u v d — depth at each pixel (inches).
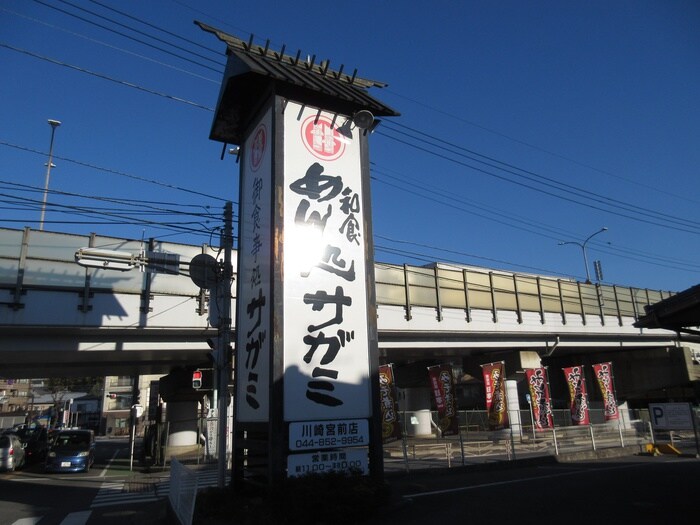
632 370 1600.6
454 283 1109.1
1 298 686.5
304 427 375.9
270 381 376.2
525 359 1300.4
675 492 426.3
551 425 814.5
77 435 1010.7
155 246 800.9
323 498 330.6
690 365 1501.0
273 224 406.0
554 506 383.2
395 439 582.9
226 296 549.6
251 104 492.1
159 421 1182.9
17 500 599.5
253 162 470.3
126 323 764.0
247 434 430.3
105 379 3262.8
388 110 479.5
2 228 702.5
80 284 739.4
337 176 445.4
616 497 410.9
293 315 393.7
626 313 1453.0
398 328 999.0
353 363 408.8
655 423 829.8
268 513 333.7
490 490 479.2
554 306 1289.4
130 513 497.0
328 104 460.4
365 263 437.7
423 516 359.6
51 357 886.4
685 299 414.6
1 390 3489.2
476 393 2183.8
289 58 486.3
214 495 412.8
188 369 1155.3
